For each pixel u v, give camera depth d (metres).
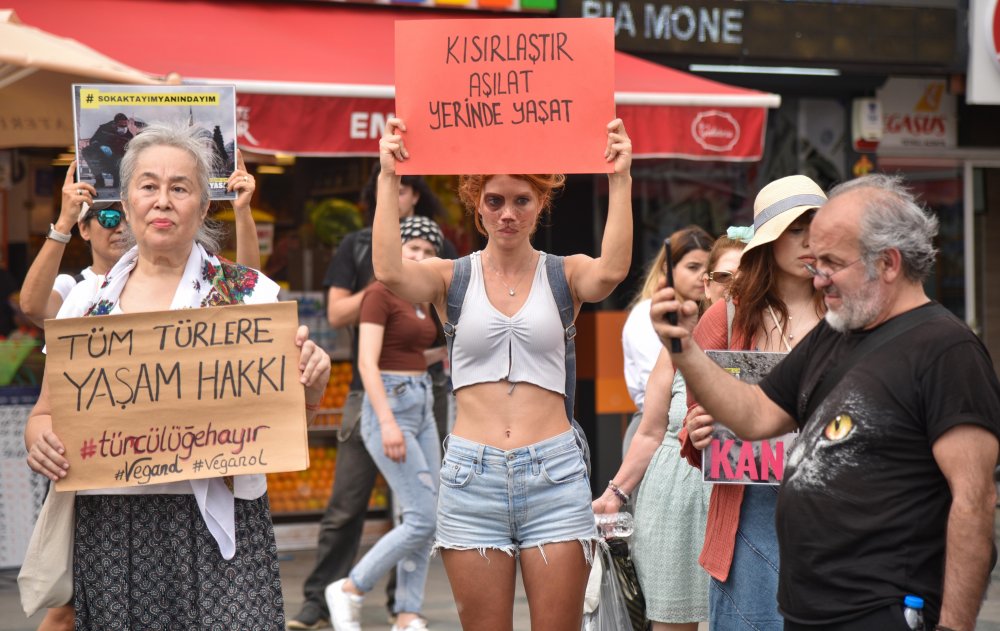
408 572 8.10
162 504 4.58
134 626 4.59
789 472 3.88
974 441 3.54
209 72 9.56
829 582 3.71
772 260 5.03
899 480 3.64
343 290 8.58
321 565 8.61
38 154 11.77
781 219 4.83
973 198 15.11
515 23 4.73
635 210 12.94
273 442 4.58
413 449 7.94
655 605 5.67
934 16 13.46
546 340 4.75
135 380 4.56
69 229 5.28
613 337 12.34
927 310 3.75
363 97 9.43
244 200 5.20
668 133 10.29
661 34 12.48
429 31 4.77
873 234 3.69
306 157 12.08
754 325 5.04
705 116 10.39
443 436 8.85
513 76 4.73
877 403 3.66
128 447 4.54
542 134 4.73
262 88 9.16
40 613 8.83
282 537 11.67
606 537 5.65
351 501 8.53
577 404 12.41
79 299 4.81
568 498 4.74
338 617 7.98
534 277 4.81
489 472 4.72
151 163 4.56
